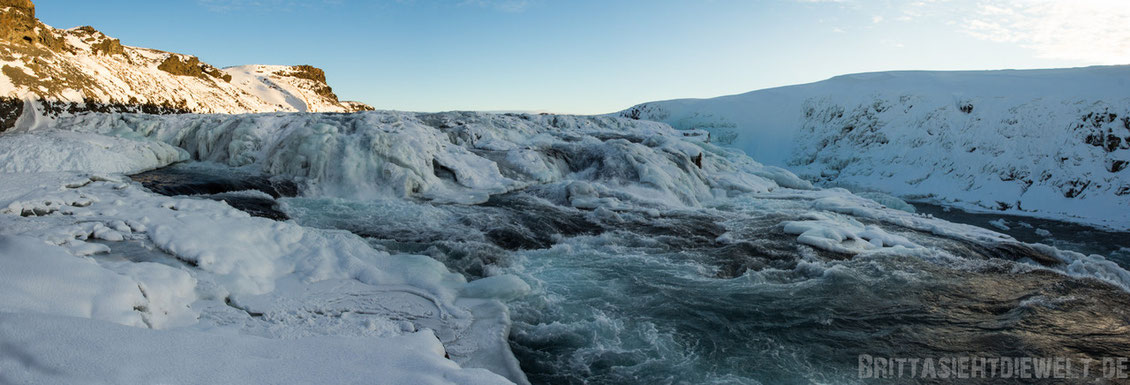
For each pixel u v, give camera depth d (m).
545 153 15.04
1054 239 12.45
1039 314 6.53
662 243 9.38
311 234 7.54
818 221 10.68
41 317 3.10
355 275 6.69
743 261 8.46
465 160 13.85
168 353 3.10
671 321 6.23
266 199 10.80
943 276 7.86
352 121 14.05
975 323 6.30
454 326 5.68
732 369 5.21
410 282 6.69
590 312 6.44
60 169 11.30
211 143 14.12
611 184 13.77
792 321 6.28
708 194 14.70
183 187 10.91
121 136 14.12
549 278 7.56
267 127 14.15
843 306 6.70
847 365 5.30
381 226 9.50
